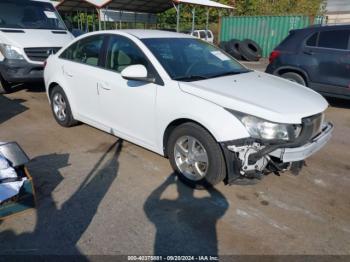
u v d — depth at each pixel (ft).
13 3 24.98
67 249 8.32
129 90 12.53
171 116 11.10
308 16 50.39
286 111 9.75
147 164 13.03
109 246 8.45
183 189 11.21
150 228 9.17
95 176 12.03
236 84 11.56
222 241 8.70
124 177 11.98
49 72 17.12
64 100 16.48
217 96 10.19
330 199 10.85
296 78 23.32
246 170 9.71
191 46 13.94
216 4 64.95
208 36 66.74
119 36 13.66
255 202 10.53
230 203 10.43
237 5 91.40
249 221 9.55
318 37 22.15
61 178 11.83
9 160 9.98
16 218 9.50
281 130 9.48
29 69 22.54
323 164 13.58
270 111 9.55
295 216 9.84
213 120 9.93
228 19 57.72
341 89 21.42
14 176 9.64
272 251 8.37
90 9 69.67
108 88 13.47
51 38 24.11
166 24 92.48
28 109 20.65
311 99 11.11
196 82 11.28
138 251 8.30
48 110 20.45
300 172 12.75
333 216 9.90
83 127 17.33
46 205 10.16
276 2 88.07
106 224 9.31
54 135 16.10
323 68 21.84
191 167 11.21
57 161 13.20
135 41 12.92
